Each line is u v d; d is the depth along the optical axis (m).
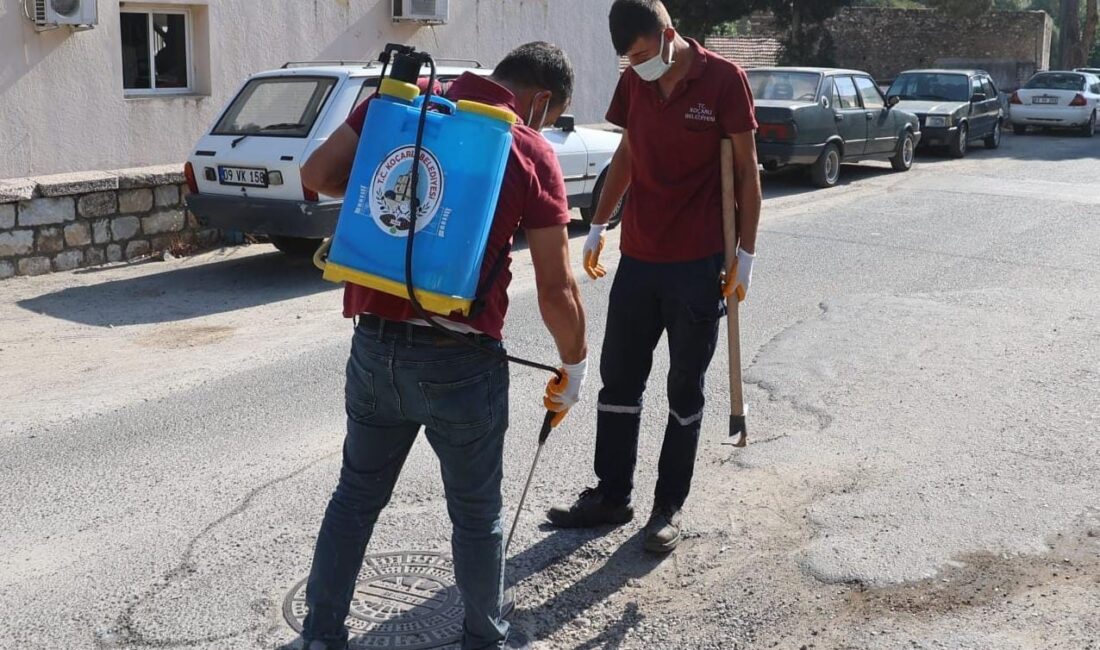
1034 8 66.00
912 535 4.16
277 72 9.09
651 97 3.78
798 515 4.36
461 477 3.01
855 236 10.80
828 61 30.16
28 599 3.72
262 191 8.55
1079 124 23.78
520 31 14.31
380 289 2.75
